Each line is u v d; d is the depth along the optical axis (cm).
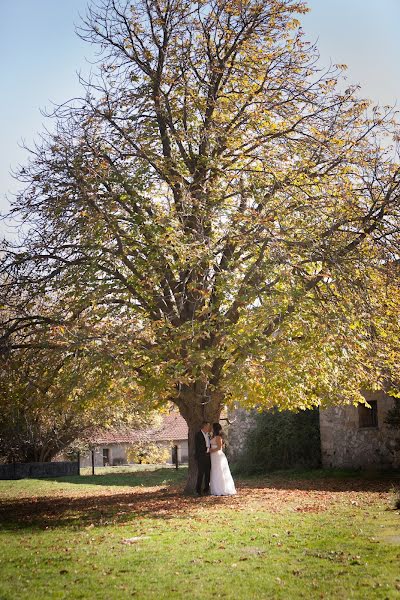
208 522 1275
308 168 1698
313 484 2141
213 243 1678
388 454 2366
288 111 1764
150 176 1745
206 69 1806
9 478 3197
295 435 2684
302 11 1791
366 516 1272
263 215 1602
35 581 841
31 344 1642
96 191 1636
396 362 1753
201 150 1791
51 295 1853
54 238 1689
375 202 1600
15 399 1767
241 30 1795
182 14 1809
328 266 1567
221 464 1814
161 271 1636
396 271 1575
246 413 2961
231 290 1614
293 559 920
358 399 1808
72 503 1819
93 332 1547
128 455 4012
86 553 1002
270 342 1549
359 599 725
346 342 1516
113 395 1750
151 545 1051
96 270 1684
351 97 1788
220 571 863
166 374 1513
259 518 1300
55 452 3438
